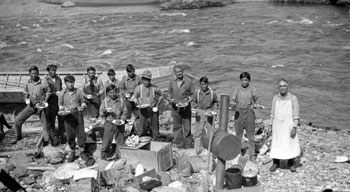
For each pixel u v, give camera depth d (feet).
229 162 30.99
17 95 54.19
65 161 34.01
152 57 115.14
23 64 110.73
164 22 174.50
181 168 31.32
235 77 93.09
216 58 111.34
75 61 112.68
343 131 44.93
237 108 32.89
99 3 253.24
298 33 138.82
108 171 29.71
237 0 238.89
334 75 91.30
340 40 125.18
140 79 40.09
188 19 180.34
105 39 141.59
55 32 157.38
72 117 33.91
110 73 42.22
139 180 29.22
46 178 30.78
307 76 91.30
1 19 196.03
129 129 37.19
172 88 35.19
